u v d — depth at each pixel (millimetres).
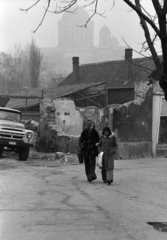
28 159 22047
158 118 27656
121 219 7188
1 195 9297
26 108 29781
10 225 6496
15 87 89438
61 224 6617
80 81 53625
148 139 27500
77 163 20266
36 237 5793
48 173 15094
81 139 12523
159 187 11562
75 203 8531
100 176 14492
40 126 27078
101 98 35000
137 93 27609
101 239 5789
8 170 15289
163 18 6496
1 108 20766
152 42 7113
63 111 27312
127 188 11242
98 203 8641
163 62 6719
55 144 25469
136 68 48875
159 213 7941
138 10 6449
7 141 19688
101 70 52625
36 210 7672
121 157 25109
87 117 28516
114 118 26203
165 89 6957
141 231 6418
